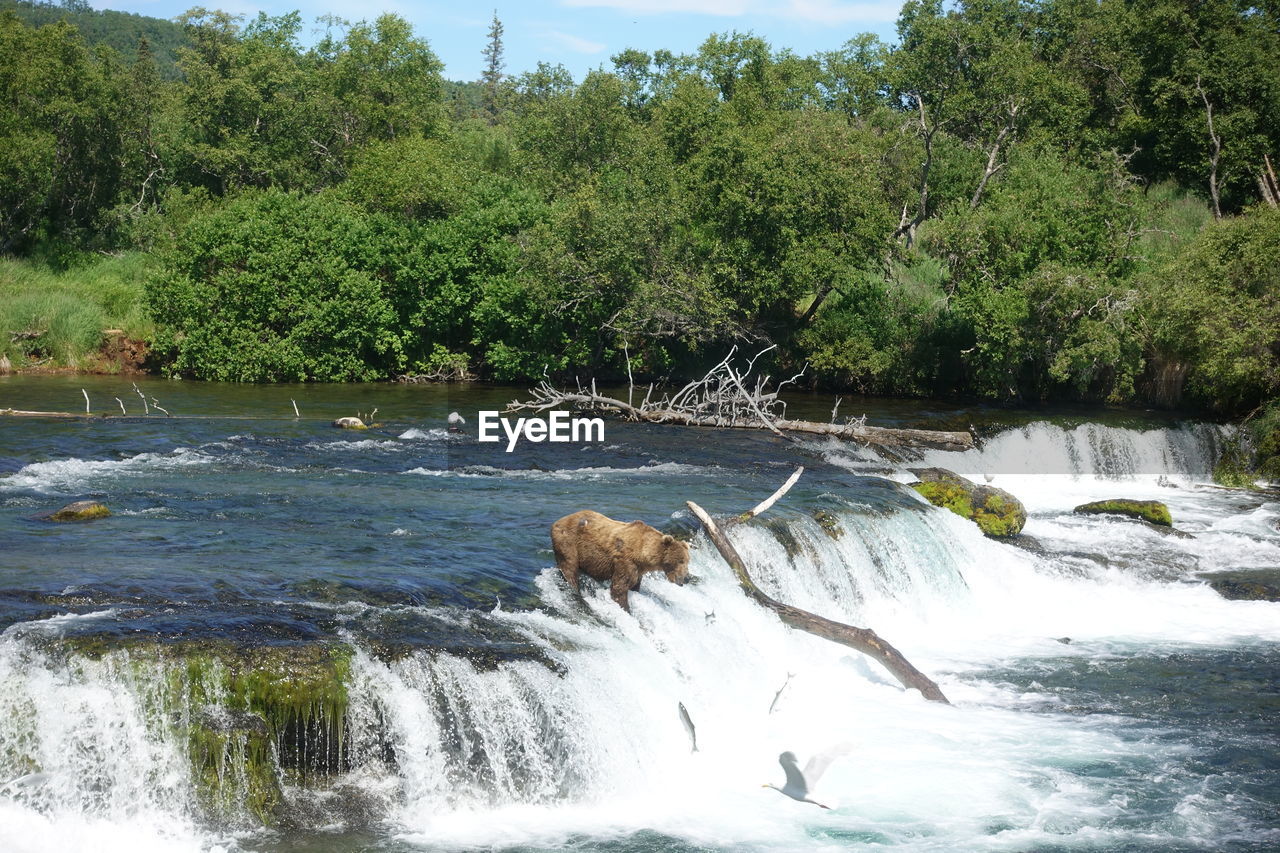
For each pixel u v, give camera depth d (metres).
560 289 36.28
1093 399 35.84
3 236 48.22
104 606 11.14
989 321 34.38
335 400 33.62
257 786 9.60
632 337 39.38
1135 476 28.81
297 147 56.97
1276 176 45.69
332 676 10.04
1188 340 31.02
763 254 35.72
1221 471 28.62
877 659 13.96
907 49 46.16
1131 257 35.28
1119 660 15.47
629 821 10.23
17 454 21.56
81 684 9.49
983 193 44.88
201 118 55.25
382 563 13.61
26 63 49.22
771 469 22.86
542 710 10.69
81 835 8.85
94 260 48.81
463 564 13.79
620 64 57.47
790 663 14.19
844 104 60.69
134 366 40.31
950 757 11.94
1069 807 10.84
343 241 39.53
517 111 77.75
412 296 39.38
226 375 38.34
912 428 30.56
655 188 36.97
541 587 13.12
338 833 9.45
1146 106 49.78
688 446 26.11
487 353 38.62
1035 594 18.58
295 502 17.31
